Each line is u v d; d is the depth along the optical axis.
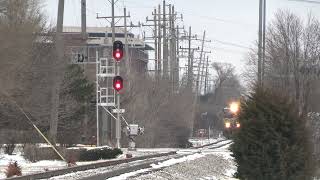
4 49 97.94
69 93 130.62
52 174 55.38
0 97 102.94
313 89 111.12
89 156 85.19
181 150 116.50
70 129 129.38
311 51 133.38
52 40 115.31
